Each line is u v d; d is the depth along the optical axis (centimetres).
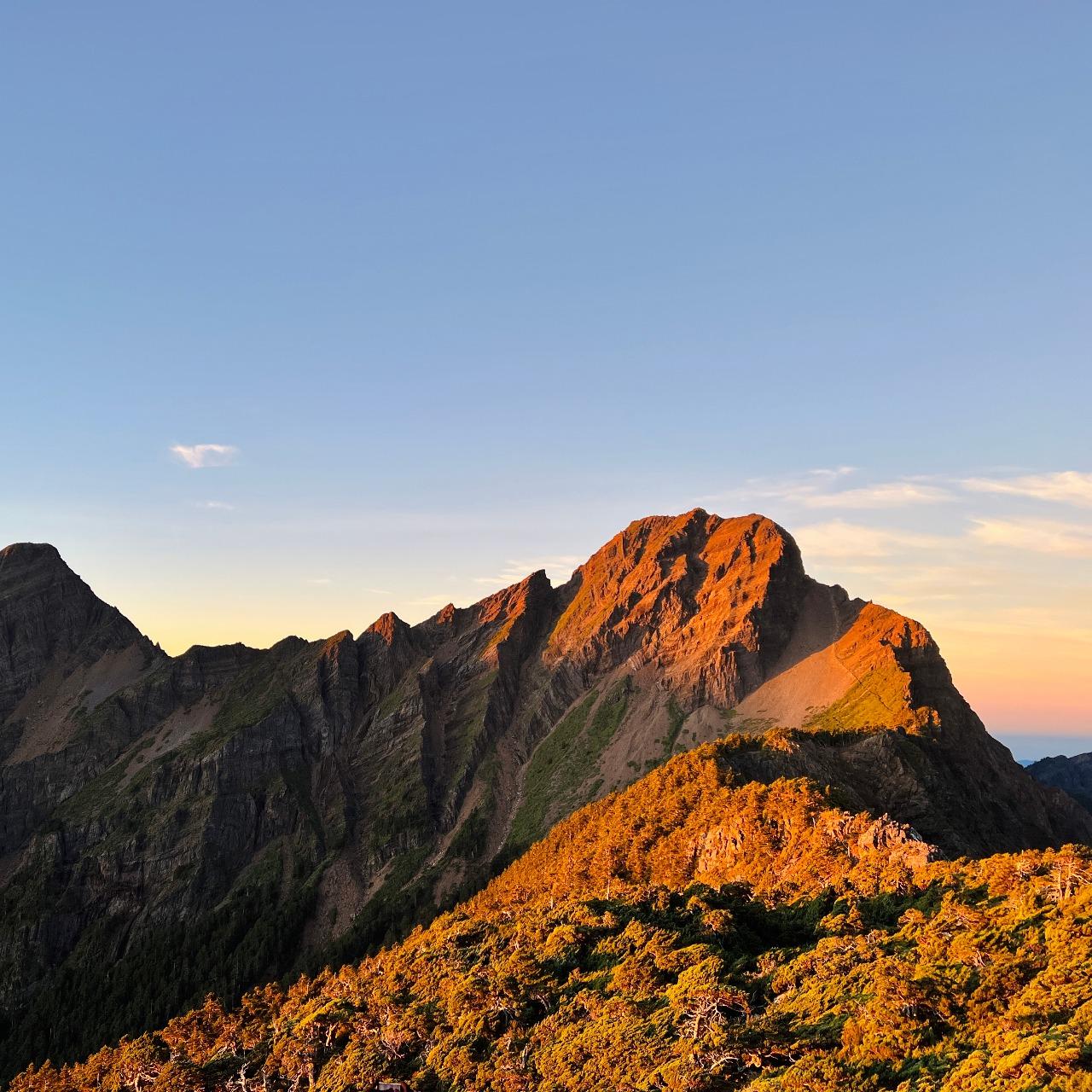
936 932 13812
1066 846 15962
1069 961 11731
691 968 14412
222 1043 19412
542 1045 14038
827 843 19762
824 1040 11875
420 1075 14425
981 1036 10838
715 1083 11462
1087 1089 8712
